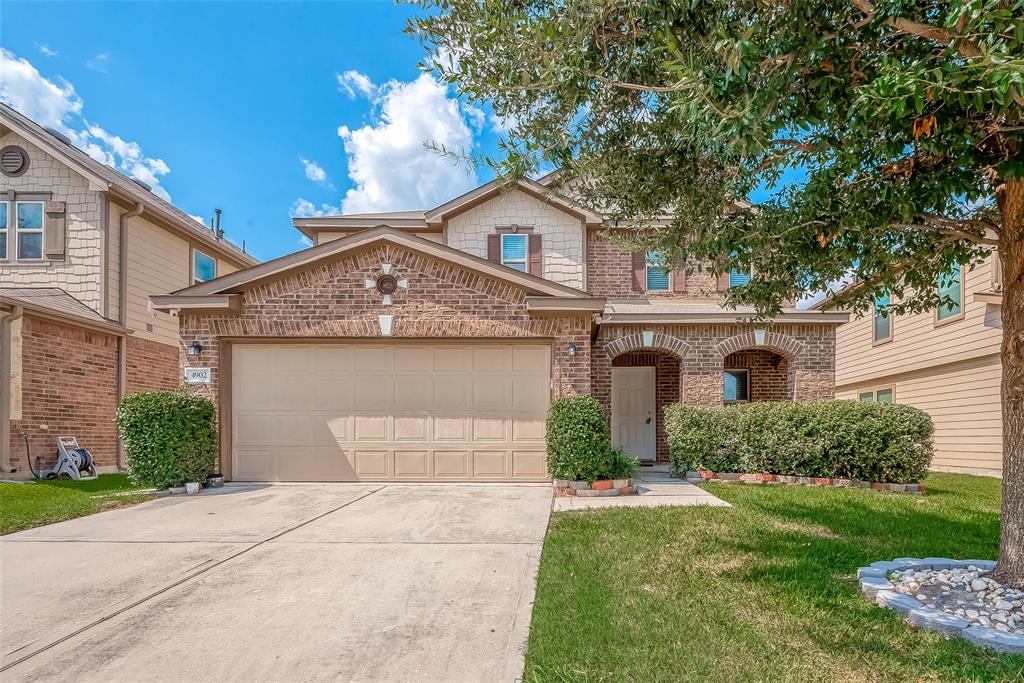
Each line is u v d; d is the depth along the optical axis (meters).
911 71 2.66
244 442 9.16
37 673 3.12
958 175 3.56
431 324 9.01
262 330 9.02
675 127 4.16
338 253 8.96
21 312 10.29
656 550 5.07
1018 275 3.85
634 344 11.72
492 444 9.12
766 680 2.85
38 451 10.84
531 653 3.19
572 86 3.66
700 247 4.75
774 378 13.09
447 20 3.94
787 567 4.58
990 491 8.59
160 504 7.50
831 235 4.19
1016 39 2.40
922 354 14.14
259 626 3.69
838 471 8.84
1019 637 3.10
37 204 12.58
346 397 9.20
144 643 3.47
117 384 12.88
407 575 4.63
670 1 3.35
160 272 14.37
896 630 3.37
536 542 5.57
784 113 3.14
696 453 9.58
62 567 4.89
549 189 5.41
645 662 3.05
